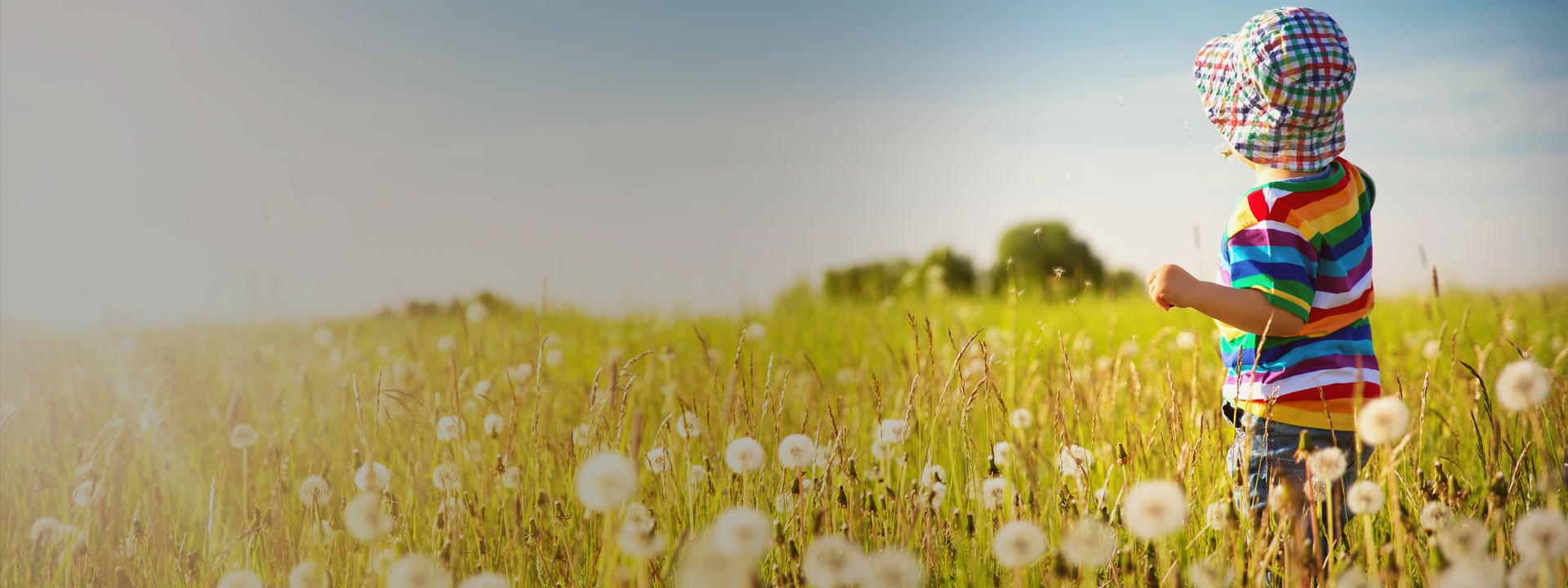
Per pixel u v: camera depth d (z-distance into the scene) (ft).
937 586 6.07
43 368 15.89
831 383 13.05
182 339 19.19
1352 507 4.67
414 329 21.63
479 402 10.61
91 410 11.21
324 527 6.39
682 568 5.41
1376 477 6.61
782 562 5.60
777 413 6.77
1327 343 6.25
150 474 8.25
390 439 7.99
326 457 7.93
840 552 4.20
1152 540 5.70
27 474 9.03
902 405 9.36
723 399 7.55
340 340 20.45
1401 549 4.67
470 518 6.50
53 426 8.86
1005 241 35.40
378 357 17.20
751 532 3.75
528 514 6.66
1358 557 5.66
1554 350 13.75
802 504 5.68
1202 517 6.19
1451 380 8.28
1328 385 6.12
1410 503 6.25
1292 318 6.09
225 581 5.33
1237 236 6.47
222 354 17.13
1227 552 5.45
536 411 7.15
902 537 5.88
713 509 6.53
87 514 6.29
